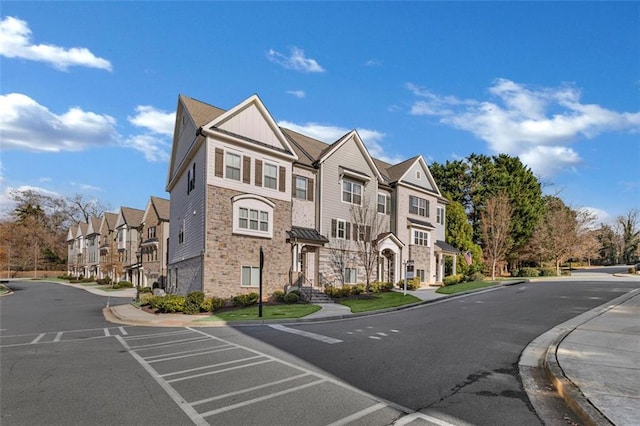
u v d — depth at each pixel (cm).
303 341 1080
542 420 511
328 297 2267
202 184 2086
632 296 1983
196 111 2322
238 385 677
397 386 663
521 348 948
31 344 1117
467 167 4853
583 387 592
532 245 4431
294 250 2366
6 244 6888
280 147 2391
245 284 2123
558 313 1498
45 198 7844
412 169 3281
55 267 7738
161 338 1196
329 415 533
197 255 2097
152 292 3162
